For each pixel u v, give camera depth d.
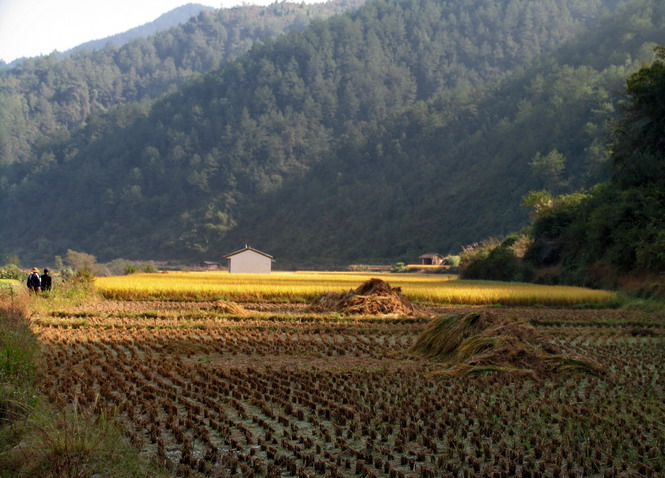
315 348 18.09
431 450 8.95
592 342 20.36
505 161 164.88
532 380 13.65
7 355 11.34
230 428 9.90
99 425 8.57
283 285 40.06
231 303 28.02
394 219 176.25
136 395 11.50
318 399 11.45
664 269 38.72
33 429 8.16
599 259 47.75
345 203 195.38
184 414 10.52
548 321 26.00
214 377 13.31
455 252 140.00
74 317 24.22
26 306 23.64
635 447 9.07
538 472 7.87
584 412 10.79
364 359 16.34
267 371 14.09
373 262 155.50
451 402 11.48
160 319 24.47
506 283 51.94
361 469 8.03
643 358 17.03
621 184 49.38
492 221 142.88
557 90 175.88
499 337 15.45
